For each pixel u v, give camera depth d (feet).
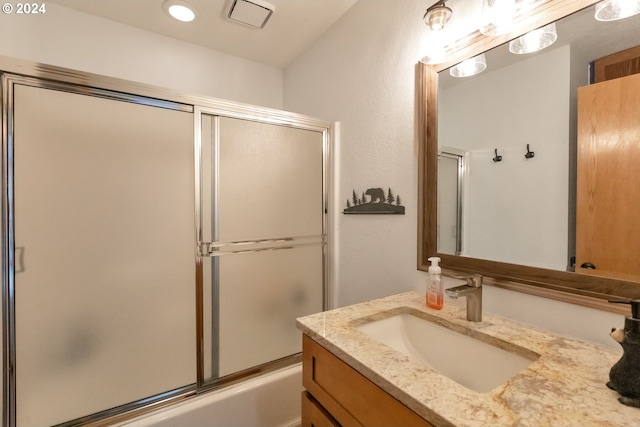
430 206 3.89
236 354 4.99
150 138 4.25
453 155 3.65
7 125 3.43
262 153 5.22
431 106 3.86
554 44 2.78
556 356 2.31
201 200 4.66
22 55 4.99
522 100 3.02
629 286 2.34
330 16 5.57
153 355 4.32
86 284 3.87
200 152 4.63
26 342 3.54
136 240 4.18
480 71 3.36
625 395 1.77
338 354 2.50
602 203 2.52
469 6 3.43
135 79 5.97
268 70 7.54
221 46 6.66
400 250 4.41
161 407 4.29
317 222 5.84
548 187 2.85
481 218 3.38
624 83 2.39
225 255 4.89
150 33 6.10
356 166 5.22
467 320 3.06
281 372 5.15
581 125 2.64
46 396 3.66
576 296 2.62
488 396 1.86
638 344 1.73
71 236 3.77
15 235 3.48
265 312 5.28
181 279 4.51
